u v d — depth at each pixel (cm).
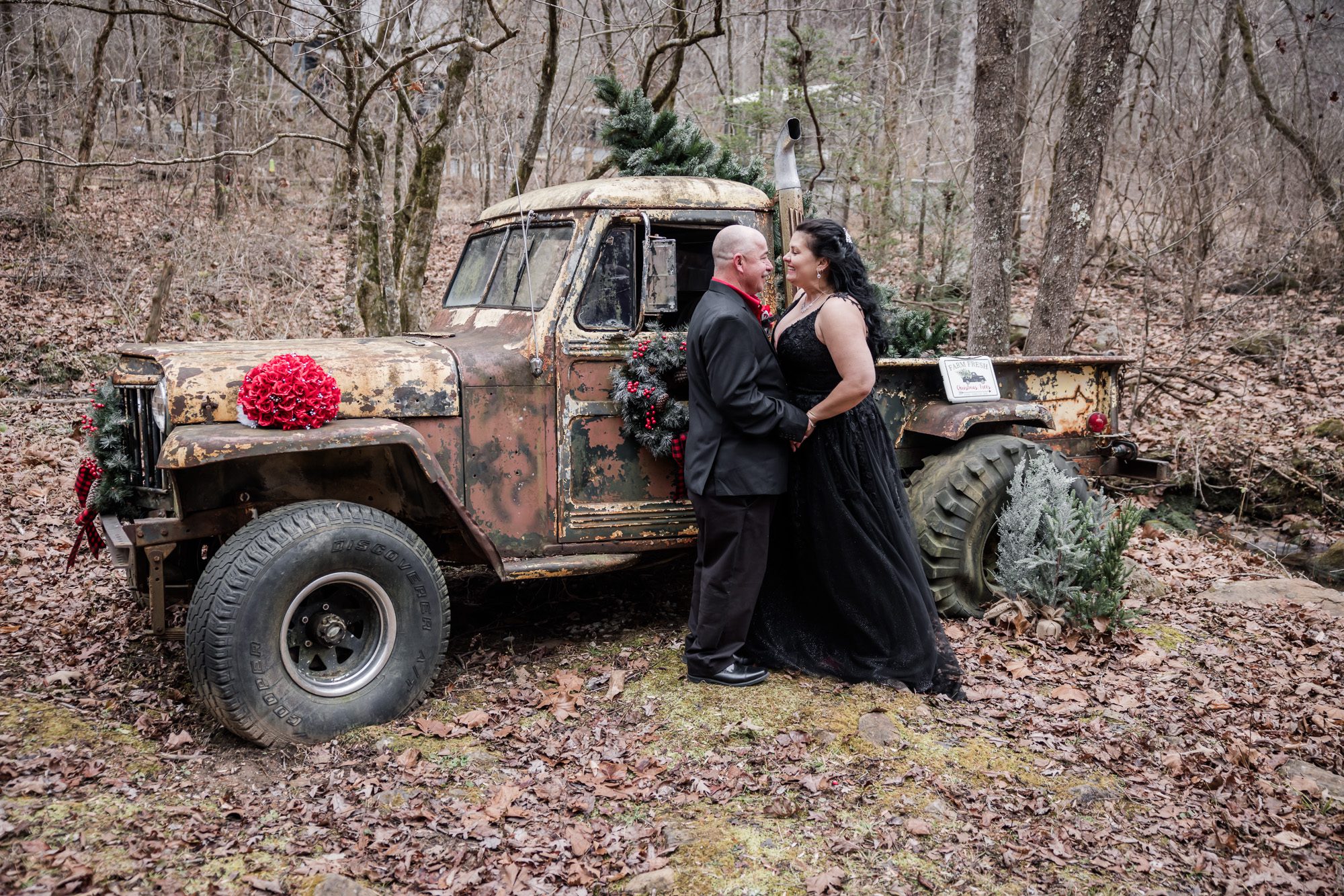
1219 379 877
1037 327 732
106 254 1018
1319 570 602
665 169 511
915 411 455
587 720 344
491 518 370
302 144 1420
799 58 888
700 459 352
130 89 1255
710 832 280
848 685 370
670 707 351
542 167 1091
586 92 967
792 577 391
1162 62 1229
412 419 354
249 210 1169
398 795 291
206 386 329
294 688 316
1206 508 707
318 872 256
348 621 337
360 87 636
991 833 285
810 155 983
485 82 1012
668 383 386
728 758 319
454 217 1423
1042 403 489
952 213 1051
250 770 305
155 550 328
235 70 1165
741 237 349
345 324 743
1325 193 1045
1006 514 427
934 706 358
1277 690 382
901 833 282
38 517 540
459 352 367
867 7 1270
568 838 276
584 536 385
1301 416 803
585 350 377
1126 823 294
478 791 299
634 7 935
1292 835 288
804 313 363
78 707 336
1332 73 1266
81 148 1107
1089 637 418
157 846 259
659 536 396
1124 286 1148
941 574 424
